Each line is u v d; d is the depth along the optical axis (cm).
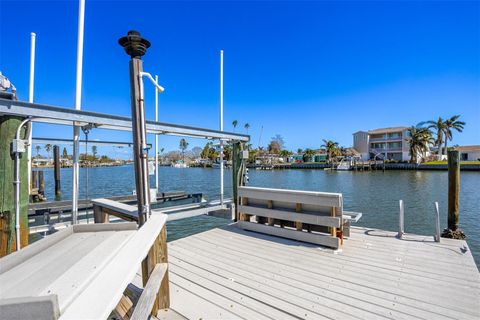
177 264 332
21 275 122
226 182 2491
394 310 227
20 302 69
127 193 1365
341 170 4806
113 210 339
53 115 318
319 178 3325
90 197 1157
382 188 2125
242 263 333
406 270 306
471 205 1327
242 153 620
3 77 289
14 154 277
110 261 120
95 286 95
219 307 234
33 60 561
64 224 442
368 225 961
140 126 272
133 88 271
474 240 773
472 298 245
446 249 372
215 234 455
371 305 235
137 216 285
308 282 280
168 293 228
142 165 270
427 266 316
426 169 4072
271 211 444
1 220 271
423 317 217
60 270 128
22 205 284
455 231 516
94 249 160
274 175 4025
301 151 7850
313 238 396
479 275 292
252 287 271
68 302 87
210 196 1423
